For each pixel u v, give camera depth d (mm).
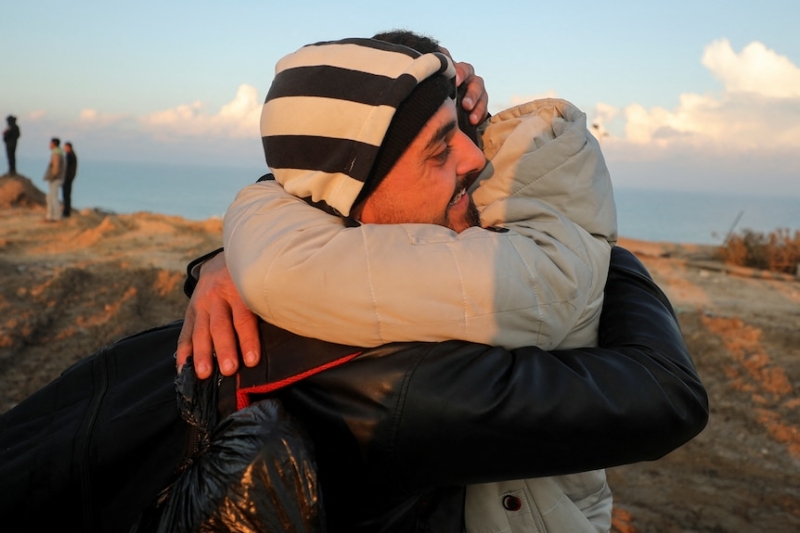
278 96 1339
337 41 1353
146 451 1341
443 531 1360
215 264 1531
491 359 1201
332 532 1278
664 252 15141
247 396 1265
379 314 1187
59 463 1340
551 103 1639
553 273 1296
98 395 1428
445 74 1354
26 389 5758
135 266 11148
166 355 1483
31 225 16266
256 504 1082
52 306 8344
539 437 1162
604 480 1527
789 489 4836
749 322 8953
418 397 1161
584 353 1281
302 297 1194
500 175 1501
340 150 1278
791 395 6445
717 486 4891
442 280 1200
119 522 1333
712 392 6449
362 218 1393
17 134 21719
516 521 1390
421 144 1327
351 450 1200
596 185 1503
